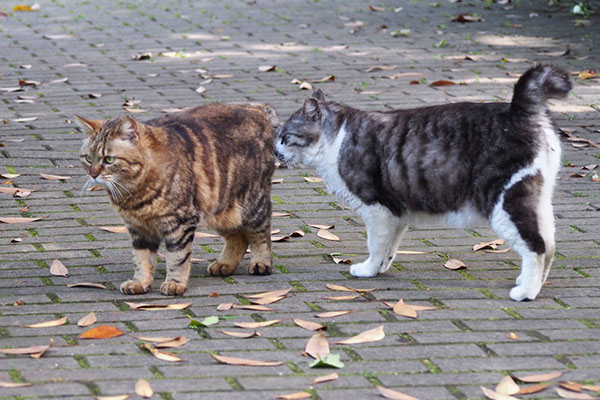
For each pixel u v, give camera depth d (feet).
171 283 19.88
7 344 16.93
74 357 16.42
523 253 19.24
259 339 17.28
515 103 19.30
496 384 15.48
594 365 16.20
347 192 21.02
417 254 22.57
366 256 22.39
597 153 29.55
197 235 24.18
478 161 19.40
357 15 48.21
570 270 21.16
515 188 19.07
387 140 20.31
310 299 19.40
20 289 19.85
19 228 23.75
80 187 26.81
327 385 15.39
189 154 19.93
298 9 49.98
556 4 48.96
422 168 19.93
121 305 19.13
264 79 36.86
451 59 39.52
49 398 14.85
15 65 39.04
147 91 35.40
